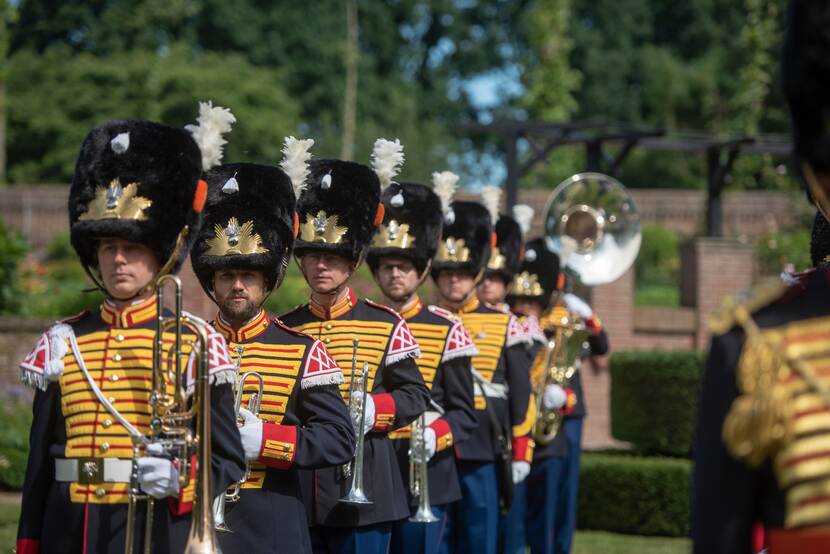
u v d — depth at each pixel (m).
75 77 88.25
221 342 10.99
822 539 6.25
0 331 33.38
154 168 10.88
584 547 25.69
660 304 58.09
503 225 23.77
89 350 10.91
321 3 102.31
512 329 21.23
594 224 29.44
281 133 87.88
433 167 90.38
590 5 103.88
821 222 10.96
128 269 10.82
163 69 88.12
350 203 16.02
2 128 81.75
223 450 10.98
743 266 38.69
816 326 6.56
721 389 6.72
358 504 15.59
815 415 6.38
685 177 80.75
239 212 13.62
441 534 18.59
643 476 27.41
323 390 13.53
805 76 6.68
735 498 6.61
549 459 24.53
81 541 10.60
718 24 104.12
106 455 10.63
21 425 29.44
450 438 17.92
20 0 95.25
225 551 12.82
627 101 101.44
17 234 38.53
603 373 38.22
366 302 16.69
